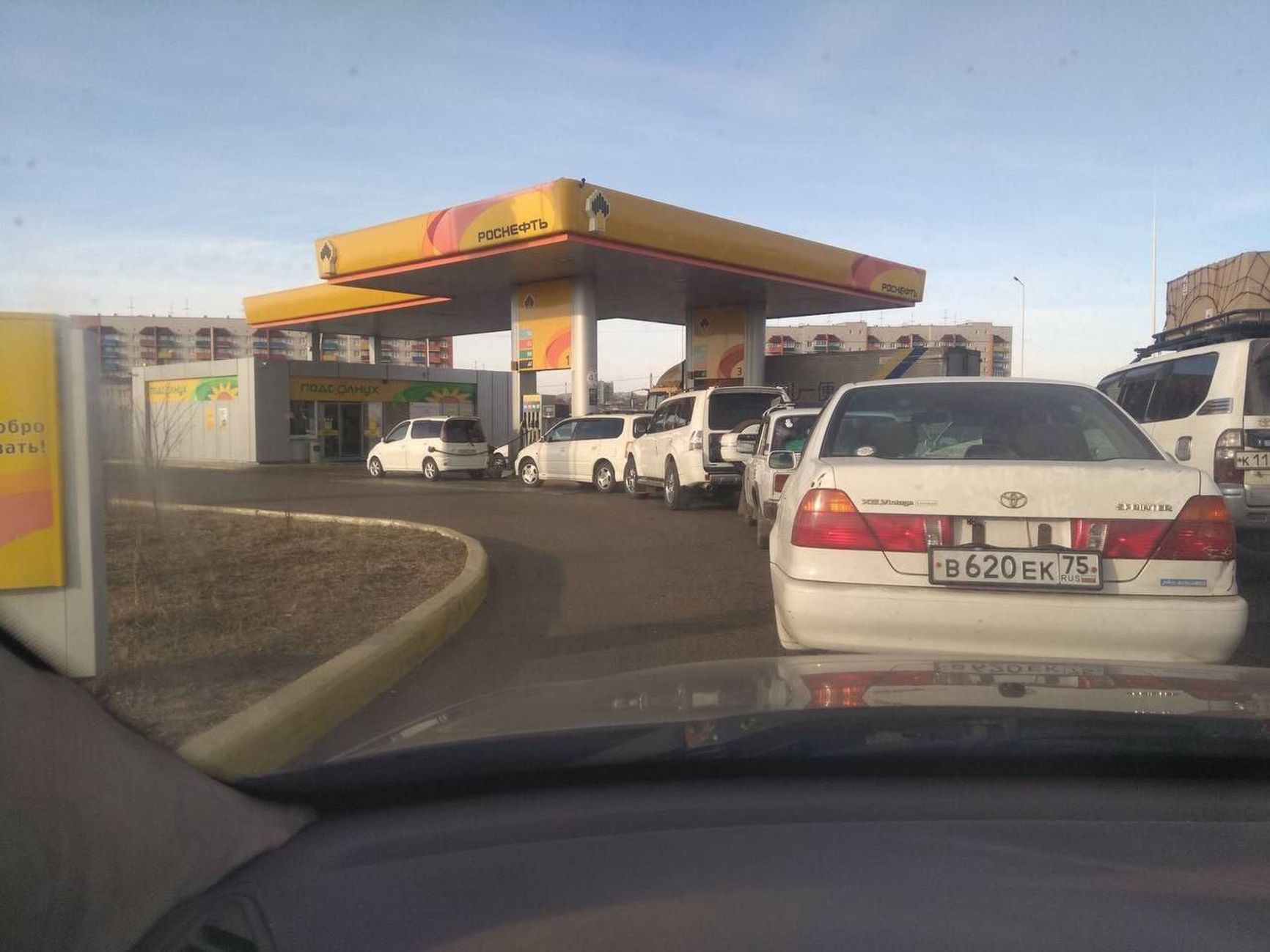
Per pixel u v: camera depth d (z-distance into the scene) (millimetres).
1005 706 2609
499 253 20453
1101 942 1698
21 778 2365
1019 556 3930
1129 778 2422
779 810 2258
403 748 2531
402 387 36188
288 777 2488
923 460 4285
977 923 1753
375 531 11070
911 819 2191
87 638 3592
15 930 2129
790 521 4422
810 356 32219
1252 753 2361
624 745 2455
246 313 33594
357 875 2090
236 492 18391
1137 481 3967
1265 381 7656
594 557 9938
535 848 2119
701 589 8125
